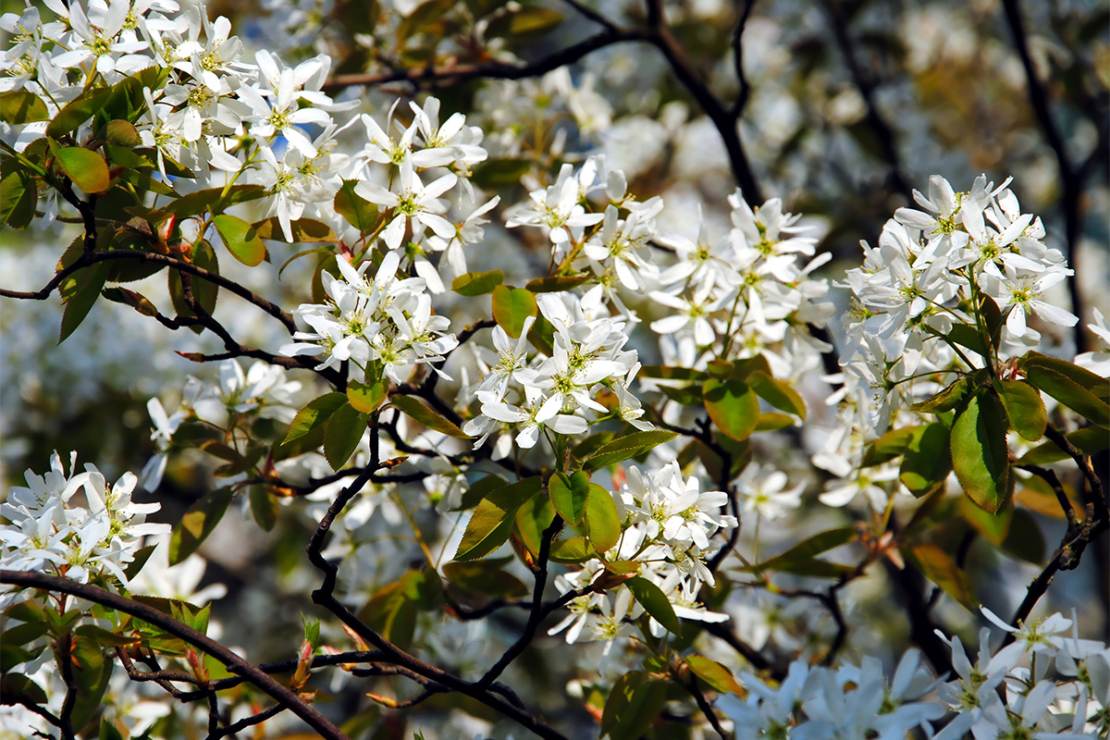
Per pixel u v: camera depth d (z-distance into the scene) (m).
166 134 1.53
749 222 1.59
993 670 1.50
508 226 1.57
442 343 1.51
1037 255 1.51
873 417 1.58
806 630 1.75
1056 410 1.67
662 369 1.59
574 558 1.53
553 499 1.49
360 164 1.55
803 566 1.63
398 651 1.53
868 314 1.55
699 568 1.54
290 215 1.55
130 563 1.55
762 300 1.59
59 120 1.51
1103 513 1.53
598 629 1.57
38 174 1.52
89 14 1.53
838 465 1.65
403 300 1.51
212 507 1.62
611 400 1.55
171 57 1.53
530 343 1.55
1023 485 1.65
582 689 1.68
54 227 1.56
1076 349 1.93
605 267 1.57
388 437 1.65
